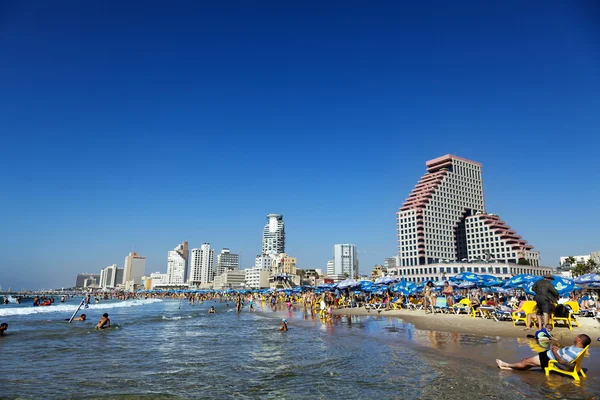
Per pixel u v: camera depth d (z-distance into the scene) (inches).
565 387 351.9
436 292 1409.9
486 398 332.2
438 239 7175.2
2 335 944.9
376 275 7253.9
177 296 7810.0
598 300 1029.8
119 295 7012.8
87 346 757.3
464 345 601.6
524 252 6560.0
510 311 875.4
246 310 2311.8
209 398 374.0
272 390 396.8
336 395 368.8
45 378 469.1
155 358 608.1
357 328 959.6
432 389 367.6
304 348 677.3
